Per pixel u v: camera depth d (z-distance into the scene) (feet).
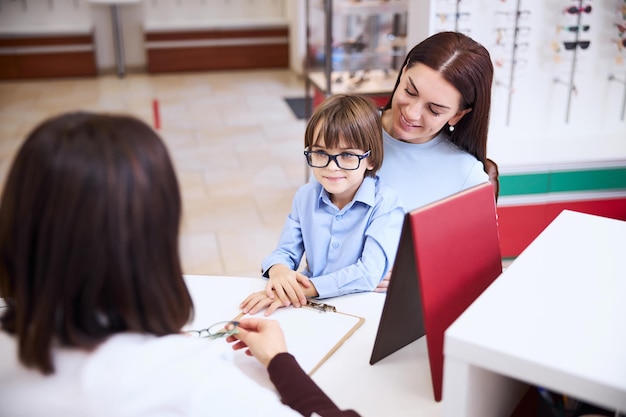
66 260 2.23
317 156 4.84
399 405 3.46
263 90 24.80
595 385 2.33
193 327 4.23
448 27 9.81
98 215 2.21
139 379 2.36
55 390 2.36
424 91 5.24
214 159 16.65
